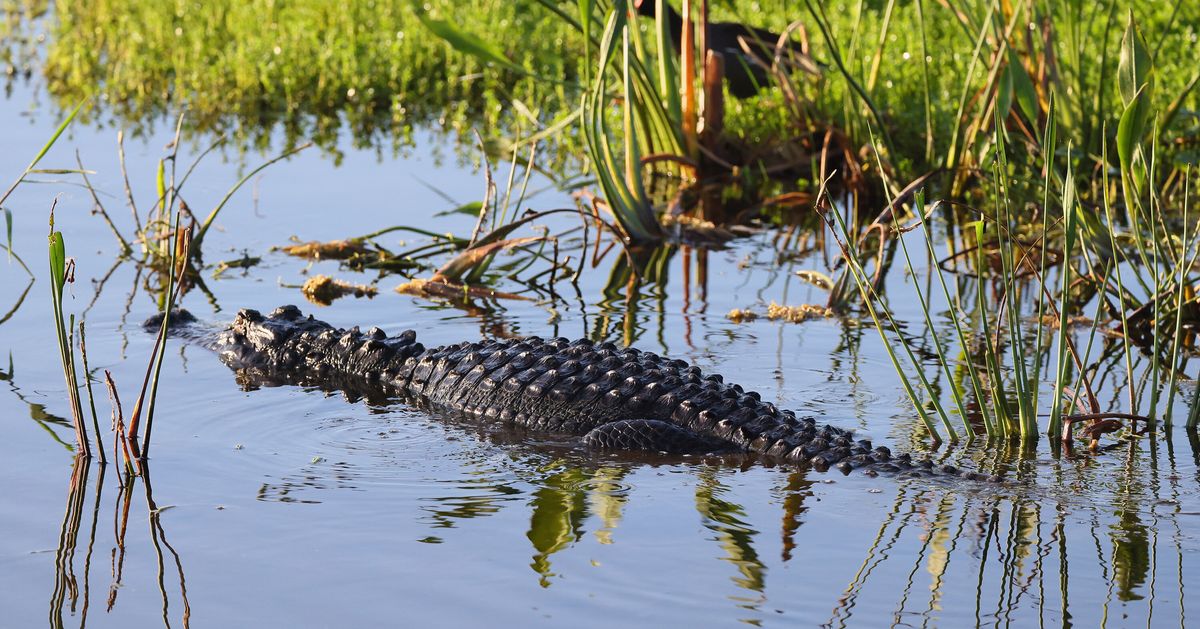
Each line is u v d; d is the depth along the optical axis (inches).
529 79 740.0
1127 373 350.6
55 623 217.9
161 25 834.2
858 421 320.2
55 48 829.8
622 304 440.8
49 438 301.9
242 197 566.3
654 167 647.8
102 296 428.8
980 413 326.0
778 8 794.8
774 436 299.0
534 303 443.5
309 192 579.8
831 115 639.8
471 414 336.5
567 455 302.8
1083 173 572.1
